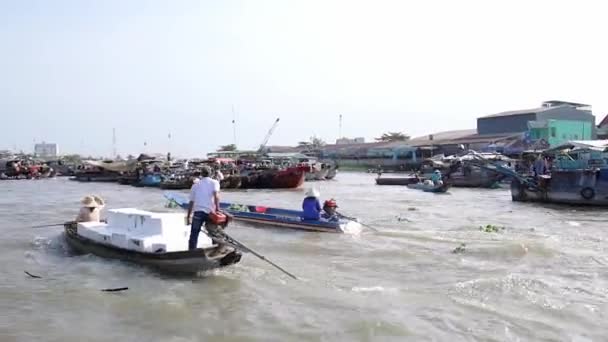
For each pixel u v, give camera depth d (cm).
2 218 2078
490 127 6681
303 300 891
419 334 725
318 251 1333
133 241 1116
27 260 1220
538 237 1528
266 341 711
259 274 1073
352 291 946
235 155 7425
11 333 748
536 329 742
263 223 1742
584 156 3050
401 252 1311
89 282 1012
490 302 869
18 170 6562
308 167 4369
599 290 938
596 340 700
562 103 6619
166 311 839
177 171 5066
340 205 2675
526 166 3578
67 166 7475
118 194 3712
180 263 1028
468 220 2012
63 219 2044
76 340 723
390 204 2745
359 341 705
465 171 4272
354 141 11256
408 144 7869
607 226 1823
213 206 1053
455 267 1145
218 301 889
